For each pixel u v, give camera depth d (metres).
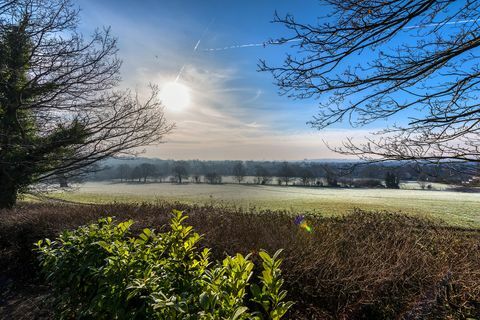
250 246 4.01
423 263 3.62
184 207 7.41
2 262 5.76
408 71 3.43
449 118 3.26
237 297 1.50
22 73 9.24
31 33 8.59
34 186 11.23
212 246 4.04
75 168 10.91
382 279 3.23
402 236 5.01
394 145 3.30
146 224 5.20
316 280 3.31
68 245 2.66
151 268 1.87
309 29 3.41
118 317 1.71
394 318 3.13
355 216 7.02
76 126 10.05
